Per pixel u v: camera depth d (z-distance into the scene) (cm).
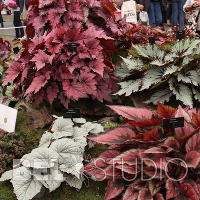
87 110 262
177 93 251
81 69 251
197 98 252
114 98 272
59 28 253
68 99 249
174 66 253
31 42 258
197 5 440
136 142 191
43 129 240
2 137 225
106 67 265
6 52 339
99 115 262
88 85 245
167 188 169
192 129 186
